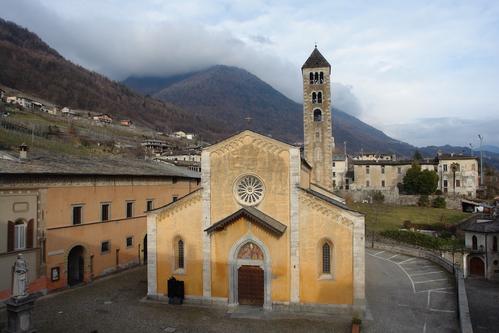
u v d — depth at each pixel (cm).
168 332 2736
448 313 3106
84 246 3959
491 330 3128
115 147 12812
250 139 3266
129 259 4572
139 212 4738
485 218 6219
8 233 3253
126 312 3122
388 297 3541
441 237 6550
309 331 2736
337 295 3047
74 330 2766
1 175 3197
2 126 8844
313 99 7512
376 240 6425
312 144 7481
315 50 7694
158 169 5297
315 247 3095
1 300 3161
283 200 3186
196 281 3325
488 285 4991
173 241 3394
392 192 10875
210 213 3319
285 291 3134
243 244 3228
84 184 3978
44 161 3838
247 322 2905
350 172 13288
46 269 3572
